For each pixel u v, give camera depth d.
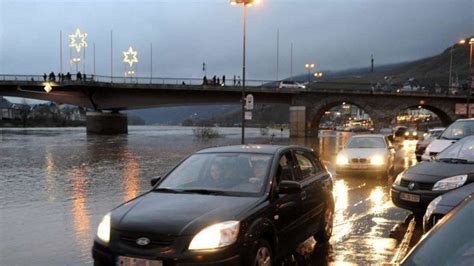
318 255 6.64
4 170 19.14
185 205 5.23
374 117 64.38
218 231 4.68
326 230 7.23
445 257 2.65
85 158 25.30
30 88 71.94
